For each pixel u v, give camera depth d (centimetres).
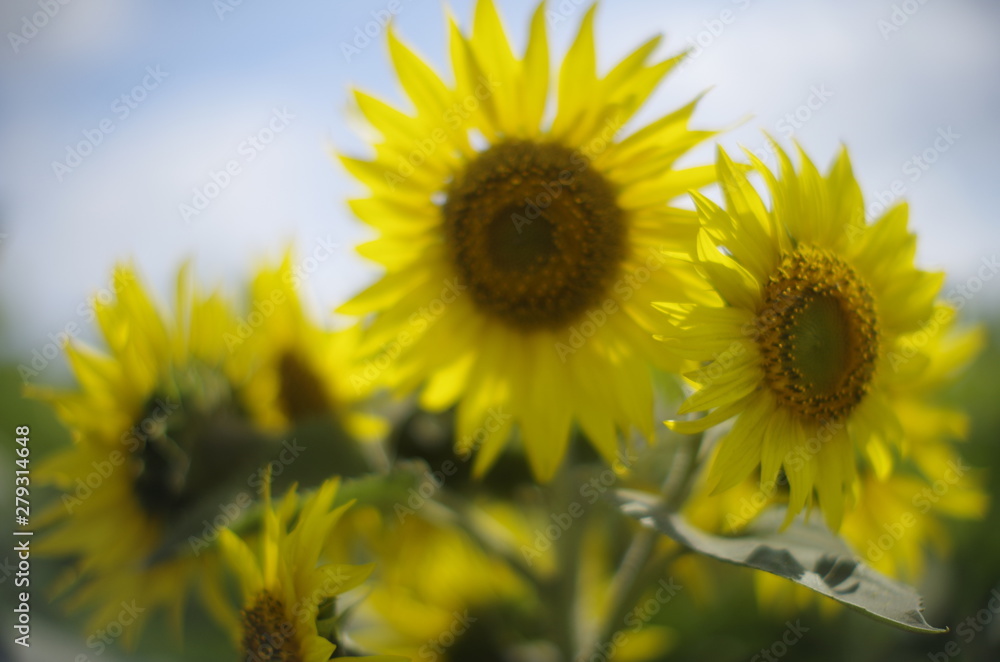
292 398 59
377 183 56
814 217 53
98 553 58
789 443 52
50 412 73
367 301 58
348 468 56
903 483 63
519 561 60
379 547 60
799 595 64
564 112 55
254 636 51
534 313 58
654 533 57
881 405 54
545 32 55
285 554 50
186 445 57
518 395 58
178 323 58
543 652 62
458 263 58
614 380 56
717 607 66
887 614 47
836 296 53
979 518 65
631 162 56
